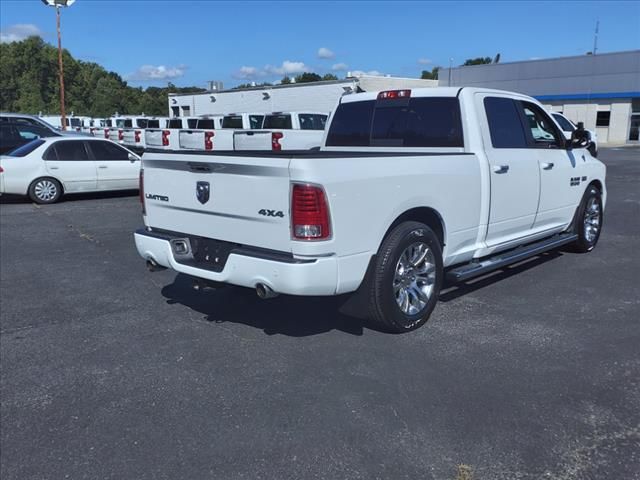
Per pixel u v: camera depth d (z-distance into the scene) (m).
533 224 6.11
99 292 5.93
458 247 5.07
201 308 5.38
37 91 92.44
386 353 4.27
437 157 4.68
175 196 4.61
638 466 2.89
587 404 3.49
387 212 4.20
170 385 3.83
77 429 3.31
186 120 21.95
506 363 4.07
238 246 4.21
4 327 4.94
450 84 48.28
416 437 3.16
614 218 10.06
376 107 5.91
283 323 4.94
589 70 40.44
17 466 2.97
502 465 2.91
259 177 3.93
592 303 5.39
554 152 6.30
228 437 3.20
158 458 3.02
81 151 12.73
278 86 38.62
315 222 3.74
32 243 8.34
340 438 3.17
